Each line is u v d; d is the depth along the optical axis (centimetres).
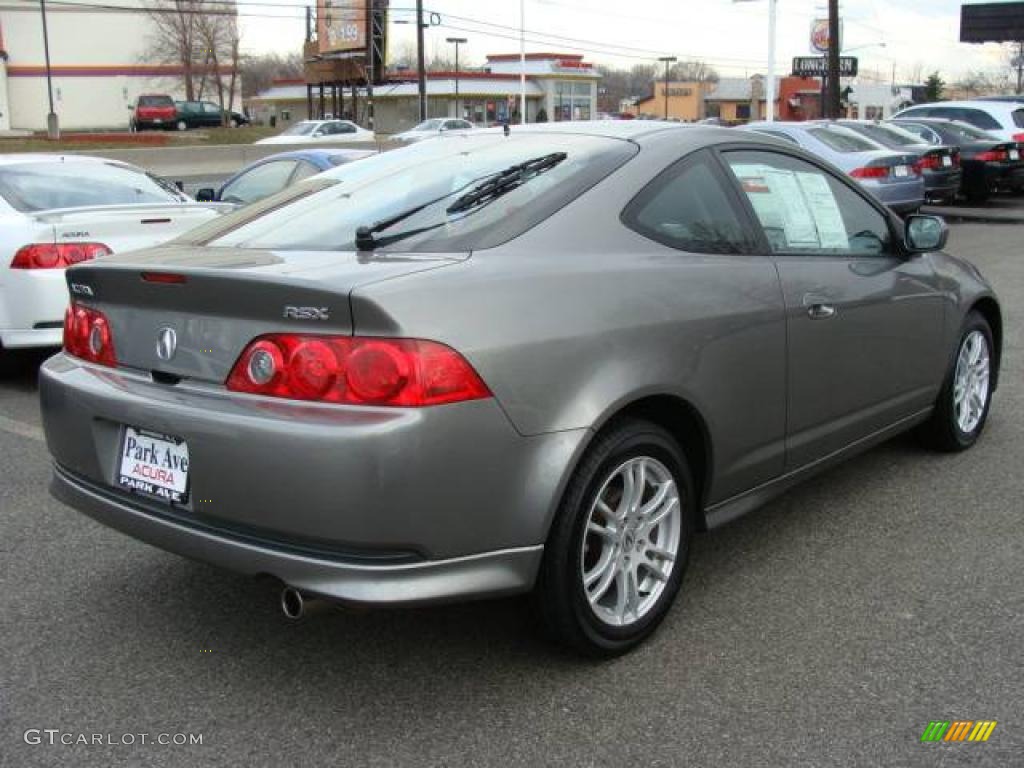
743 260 359
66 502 335
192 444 281
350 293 261
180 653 329
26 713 294
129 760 271
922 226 443
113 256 345
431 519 266
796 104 7638
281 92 7762
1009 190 1944
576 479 294
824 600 360
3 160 747
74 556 406
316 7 5459
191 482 285
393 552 266
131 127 5744
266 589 377
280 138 3734
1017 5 4122
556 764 268
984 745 273
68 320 340
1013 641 328
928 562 390
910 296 441
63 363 338
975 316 515
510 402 276
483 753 273
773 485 381
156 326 303
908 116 2122
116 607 361
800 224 398
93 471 317
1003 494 462
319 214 355
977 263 1195
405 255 301
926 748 272
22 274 641
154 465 297
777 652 324
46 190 722
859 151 1356
